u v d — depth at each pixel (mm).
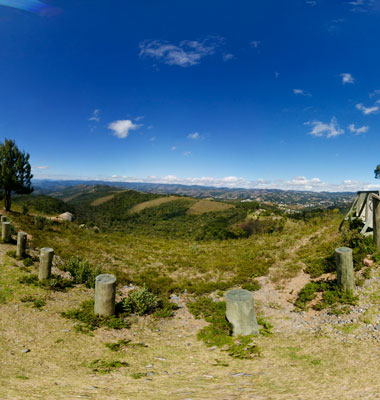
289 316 8211
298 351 5797
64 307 8398
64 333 6590
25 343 5781
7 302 8055
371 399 3320
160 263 16969
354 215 14977
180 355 5934
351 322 6836
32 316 7352
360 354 5223
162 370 5035
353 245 11789
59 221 27891
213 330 7262
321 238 16016
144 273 14258
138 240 27188
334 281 9461
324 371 4648
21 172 26234
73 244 18797
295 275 11672
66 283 10531
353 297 7887
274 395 3637
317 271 11156
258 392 3807
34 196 79312
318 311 8039
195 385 4219
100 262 15195
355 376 4301
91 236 24562
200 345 6605
